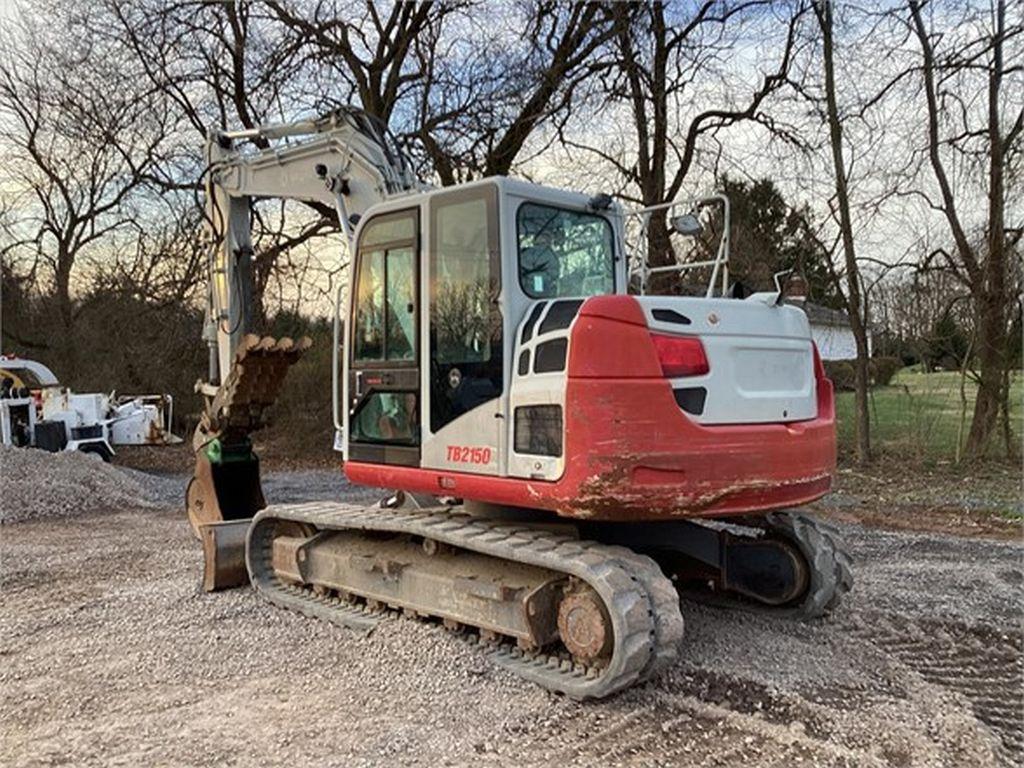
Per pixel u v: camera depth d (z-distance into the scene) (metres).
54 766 3.43
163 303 20.03
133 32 15.30
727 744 3.55
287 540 5.84
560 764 3.39
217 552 5.98
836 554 5.08
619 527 4.84
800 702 3.95
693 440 3.92
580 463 3.82
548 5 14.95
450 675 4.25
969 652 4.77
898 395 14.45
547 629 4.21
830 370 18.66
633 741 3.58
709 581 5.49
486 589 4.42
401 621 4.91
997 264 13.14
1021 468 12.23
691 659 4.48
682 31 15.01
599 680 3.83
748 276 14.52
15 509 9.78
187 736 3.68
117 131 16.64
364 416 5.11
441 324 4.57
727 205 4.85
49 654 4.80
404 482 4.77
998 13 12.89
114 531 8.96
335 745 3.57
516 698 4.00
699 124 15.69
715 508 4.02
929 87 13.45
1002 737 3.67
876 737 3.60
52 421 13.79
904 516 9.25
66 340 21.55
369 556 5.20
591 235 4.98
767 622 5.13
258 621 5.32
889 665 4.47
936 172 13.59
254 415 6.62
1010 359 13.19
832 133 14.09
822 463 4.46
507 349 4.25
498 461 4.24
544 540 4.33
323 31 15.55
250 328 6.93
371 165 5.75
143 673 4.46
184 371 20.44
